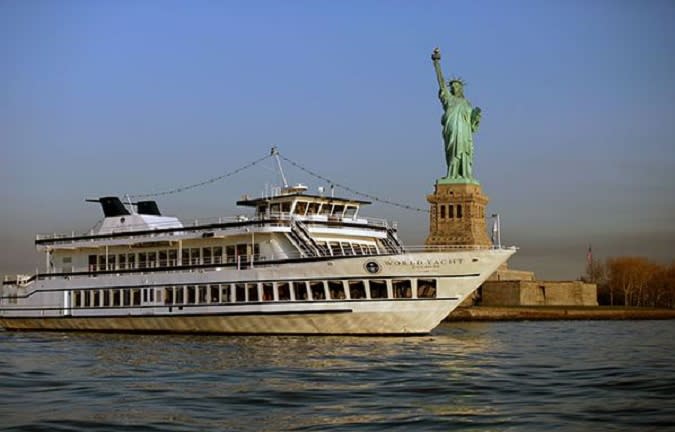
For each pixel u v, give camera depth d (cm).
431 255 7362
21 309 9656
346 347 6894
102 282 8956
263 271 7800
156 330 8575
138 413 4172
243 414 4141
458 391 4797
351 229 8212
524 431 3759
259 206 8494
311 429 3800
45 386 5097
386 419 4009
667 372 5703
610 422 3928
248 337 7812
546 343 8906
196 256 8456
